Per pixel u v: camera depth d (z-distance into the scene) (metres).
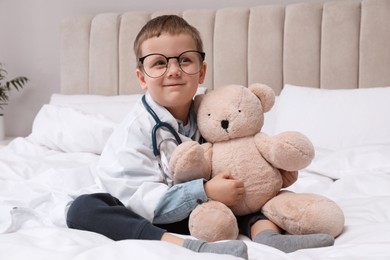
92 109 2.08
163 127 1.08
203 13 2.20
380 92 1.76
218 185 0.95
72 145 1.86
